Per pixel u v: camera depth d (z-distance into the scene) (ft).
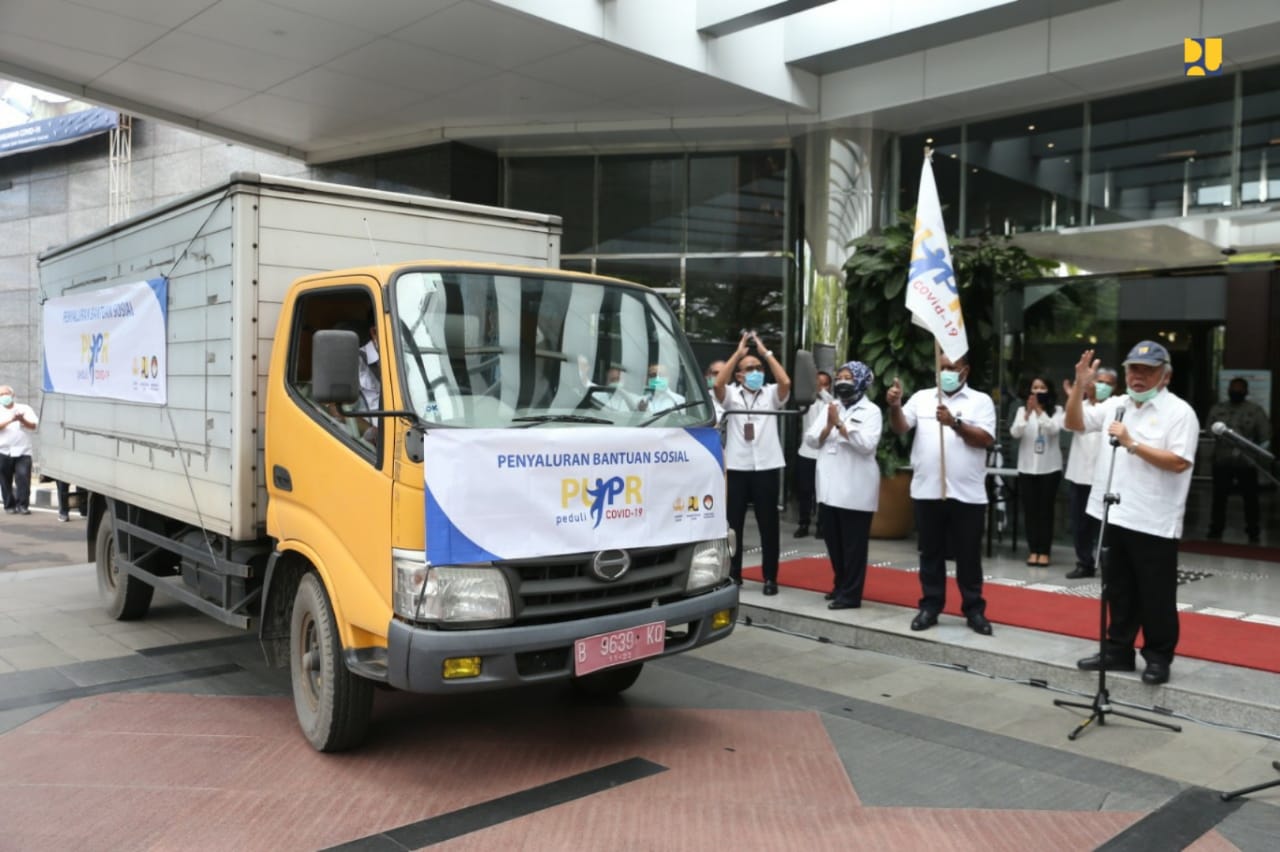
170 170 58.59
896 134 39.29
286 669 20.20
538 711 17.65
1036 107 35.53
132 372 21.22
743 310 42.04
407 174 42.96
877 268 32.99
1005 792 14.12
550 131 40.37
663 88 35.17
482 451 13.30
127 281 21.61
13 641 22.41
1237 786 14.32
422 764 15.01
